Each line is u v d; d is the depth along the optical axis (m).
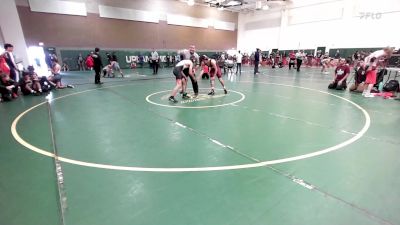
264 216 1.87
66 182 2.35
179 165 2.70
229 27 24.58
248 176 2.46
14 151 3.08
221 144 3.30
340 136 3.60
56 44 15.34
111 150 3.10
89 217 1.86
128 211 1.93
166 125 4.15
